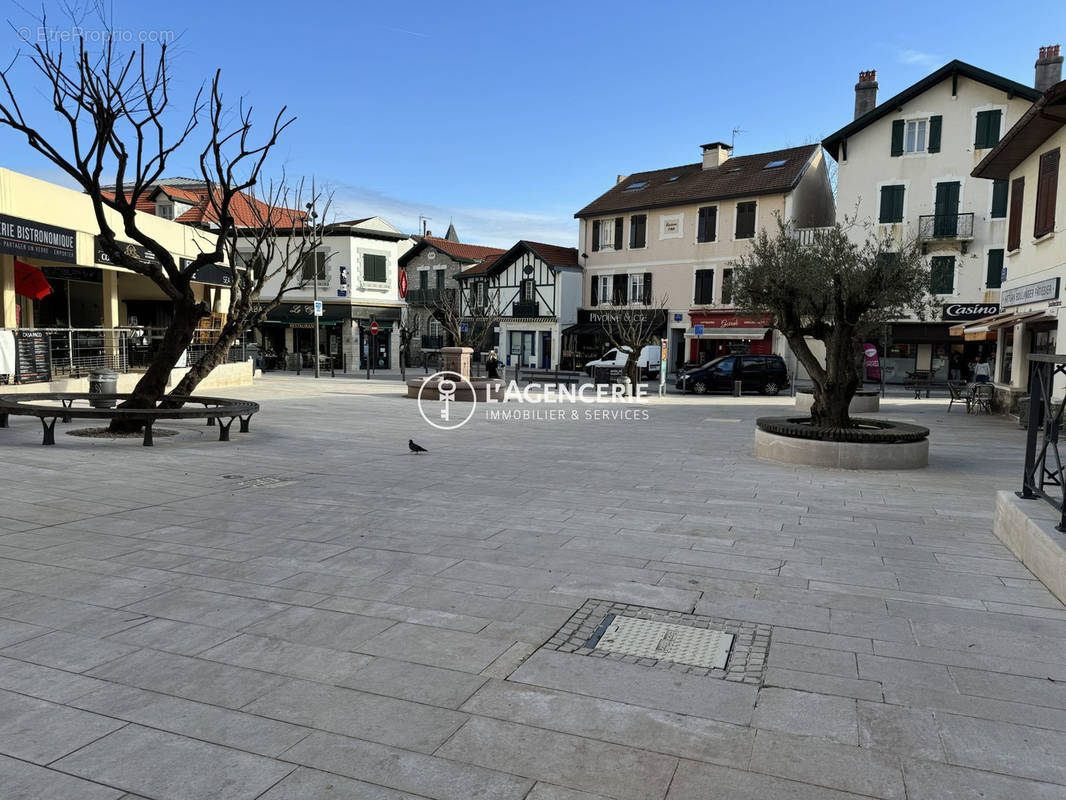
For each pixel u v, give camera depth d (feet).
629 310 121.19
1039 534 16.55
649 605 14.80
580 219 138.72
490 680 11.43
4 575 16.15
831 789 8.70
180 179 126.72
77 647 12.47
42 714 10.21
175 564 17.11
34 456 31.17
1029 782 8.87
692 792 8.61
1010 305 57.11
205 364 42.16
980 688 11.32
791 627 13.73
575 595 15.33
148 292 79.66
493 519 21.93
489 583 16.02
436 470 30.55
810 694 11.09
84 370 56.03
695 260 122.62
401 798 8.43
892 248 97.76
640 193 133.80
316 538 19.52
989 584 16.21
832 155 106.11
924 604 14.97
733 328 115.24
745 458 34.96
